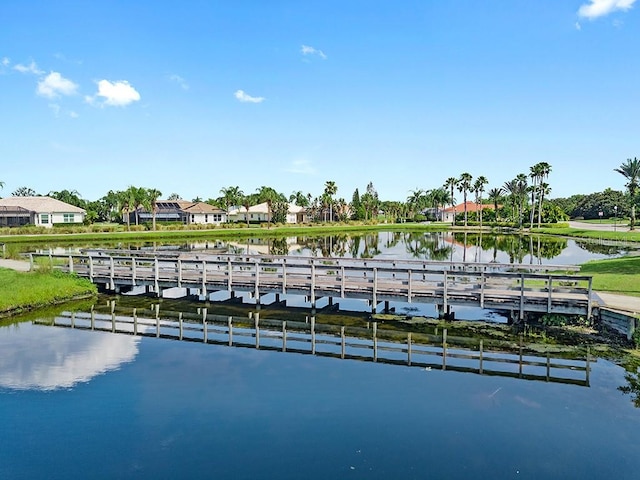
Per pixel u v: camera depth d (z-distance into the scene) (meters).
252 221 107.81
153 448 9.16
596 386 12.23
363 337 17.20
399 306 22.73
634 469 8.44
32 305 21.70
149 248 50.31
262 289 22.34
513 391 11.88
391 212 144.62
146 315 20.88
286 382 12.49
